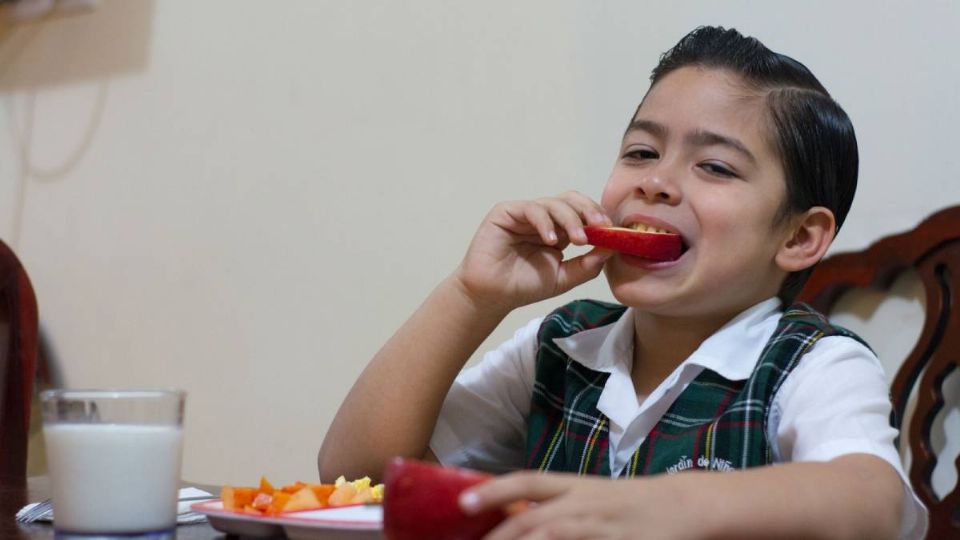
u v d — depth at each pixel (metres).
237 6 1.97
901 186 1.28
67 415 0.68
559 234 0.96
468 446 1.05
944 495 1.18
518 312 1.54
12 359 1.60
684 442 0.88
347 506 0.73
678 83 0.93
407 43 1.74
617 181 0.94
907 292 1.25
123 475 0.67
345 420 0.98
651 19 1.49
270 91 1.91
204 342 1.94
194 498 0.89
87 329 2.12
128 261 2.07
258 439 1.84
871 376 0.81
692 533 0.54
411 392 0.95
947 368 1.16
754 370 0.88
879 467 0.67
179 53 2.05
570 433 0.97
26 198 2.26
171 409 0.69
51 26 2.26
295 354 1.81
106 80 2.16
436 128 1.69
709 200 0.88
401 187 1.72
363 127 1.78
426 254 1.68
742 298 0.92
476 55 1.66
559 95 1.57
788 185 0.91
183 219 2.00
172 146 2.04
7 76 2.32
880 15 1.32
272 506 0.71
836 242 1.32
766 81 0.93
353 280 1.76
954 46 1.26
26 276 1.64
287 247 1.85
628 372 0.96
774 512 0.57
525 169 1.59
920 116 1.28
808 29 1.37
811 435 0.76
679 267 0.89
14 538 0.73
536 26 1.60
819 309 1.29
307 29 1.87
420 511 0.50
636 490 0.54
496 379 1.09
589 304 1.11
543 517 0.51
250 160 1.92
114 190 2.12
